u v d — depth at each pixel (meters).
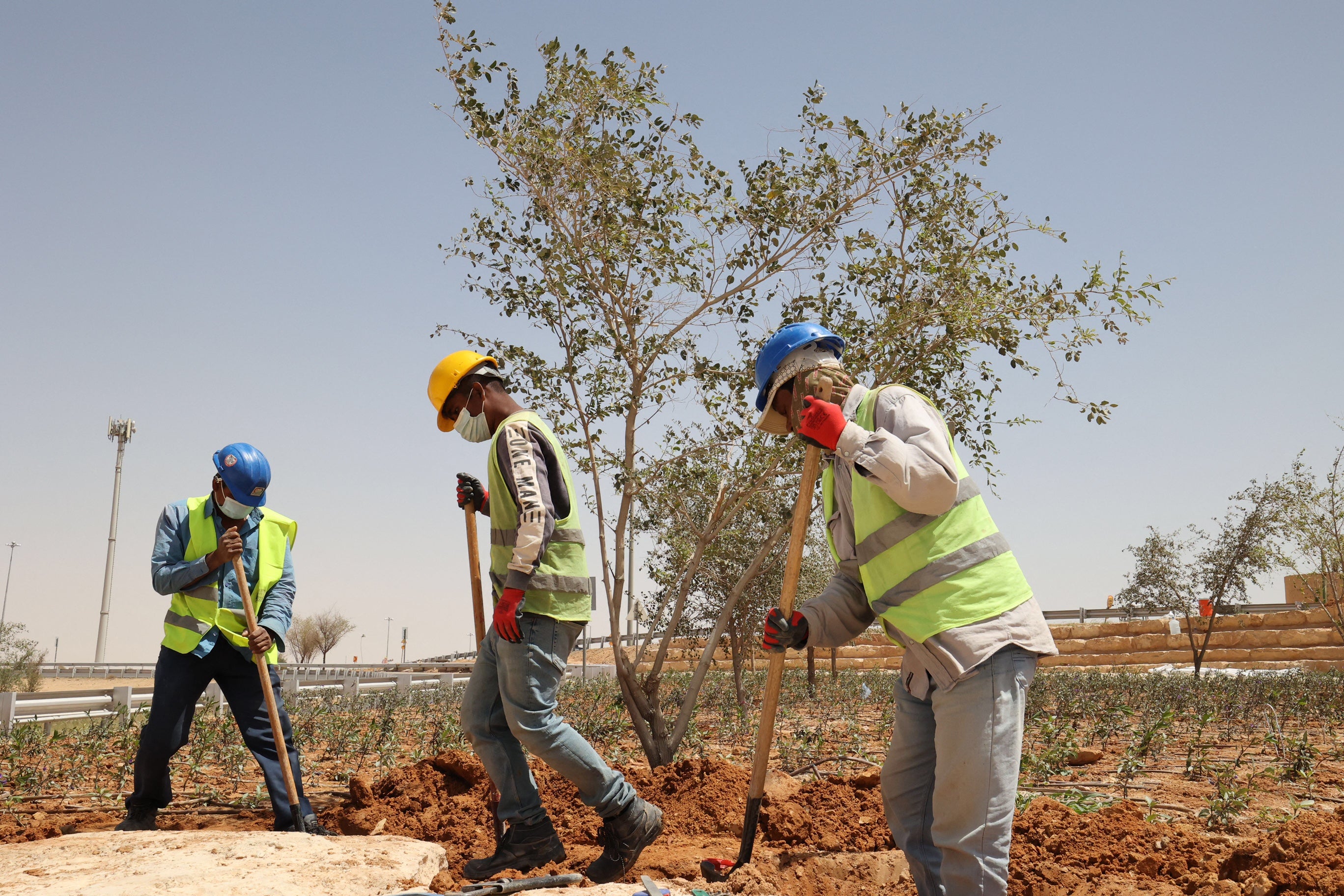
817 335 3.35
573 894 2.88
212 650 4.62
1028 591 2.95
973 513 2.96
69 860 3.07
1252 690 13.82
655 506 7.86
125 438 41.00
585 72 6.48
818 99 6.58
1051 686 15.84
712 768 5.15
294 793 4.57
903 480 2.78
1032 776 6.72
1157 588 19.31
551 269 6.76
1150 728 8.20
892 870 3.73
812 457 3.37
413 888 3.05
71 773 6.78
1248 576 18.38
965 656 2.78
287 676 17.56
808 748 7.88
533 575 3.67
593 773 3.66
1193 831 4.25
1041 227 6.23
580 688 16.55
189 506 4.79
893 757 3.30
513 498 3.75
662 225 6.57
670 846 4.37
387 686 17.83
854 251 6.67
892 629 3.02
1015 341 6.22
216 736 8.02
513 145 6.45
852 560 3.34
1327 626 24.72
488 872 3.70
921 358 6.53
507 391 4.26
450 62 6.42
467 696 3.90
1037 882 3.62
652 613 9.49
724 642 13.84
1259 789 6.30
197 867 2.98
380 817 4.93
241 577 4.52
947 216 6.48
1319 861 3.21
